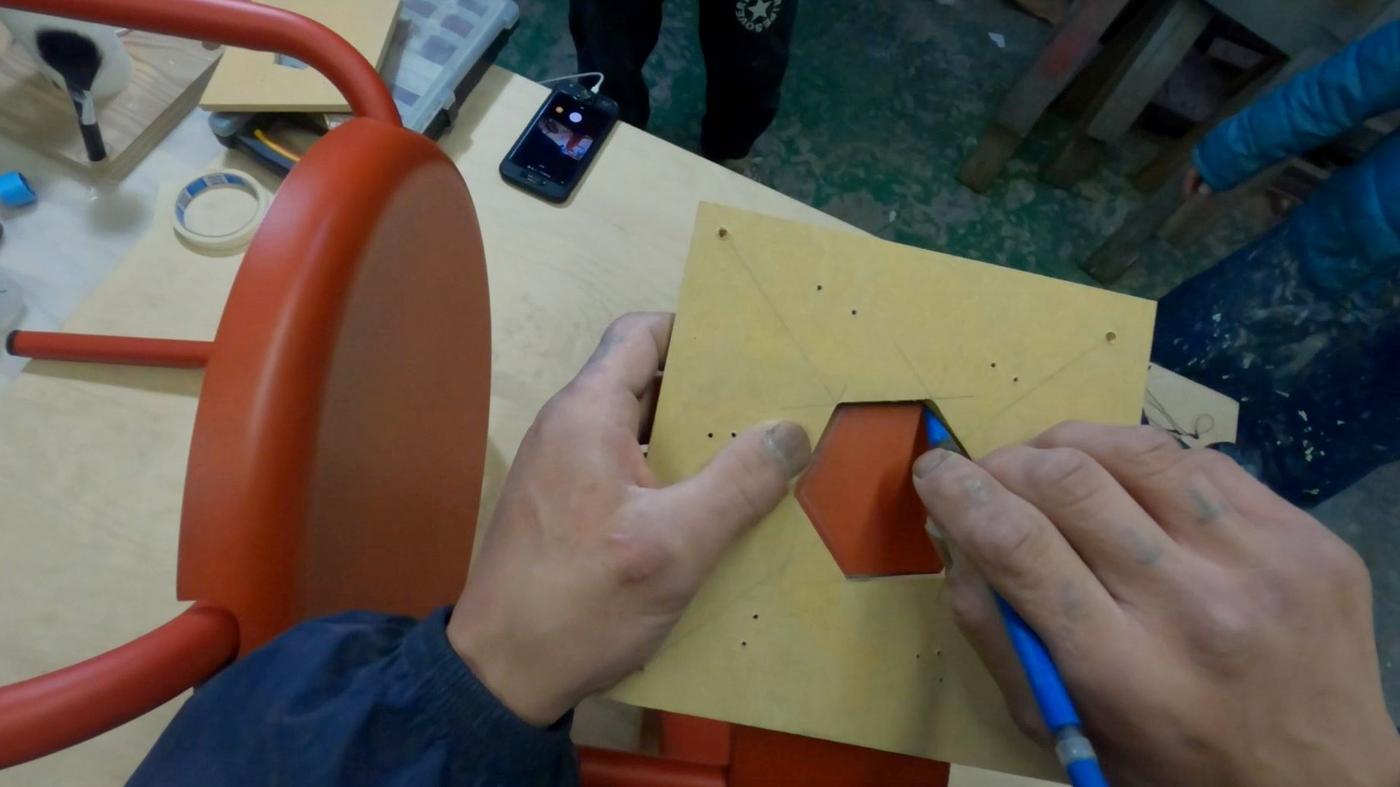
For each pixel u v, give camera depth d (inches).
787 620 15.1
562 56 59.6
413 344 14.9
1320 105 39.5
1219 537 13.3
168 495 24.2
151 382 25.2
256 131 28.1
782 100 61.7
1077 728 12.5
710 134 54.3
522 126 30.0
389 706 11.6
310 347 11.6
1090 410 16.1
